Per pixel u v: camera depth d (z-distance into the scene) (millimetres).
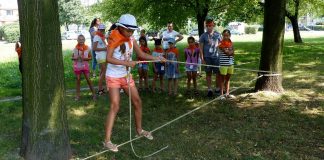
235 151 5555
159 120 7113
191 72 9055
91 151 5652
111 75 4898
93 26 11453
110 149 5016
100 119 7258
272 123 6766
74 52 8641
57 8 5109
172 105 8141
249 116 7203
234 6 18422
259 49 21328
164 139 6109
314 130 6383
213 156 5414
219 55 8633
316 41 28047
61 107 5227
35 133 5121
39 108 5082
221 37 8961
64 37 46281
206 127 6652
